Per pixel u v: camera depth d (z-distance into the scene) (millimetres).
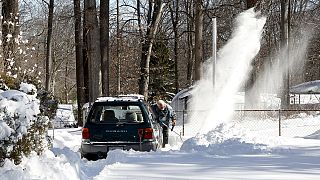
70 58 95875
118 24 45844
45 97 14172
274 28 70062
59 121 44000
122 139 16906
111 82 61125
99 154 16844
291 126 33281
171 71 67688
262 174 11773
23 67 22266
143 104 17719
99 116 17328
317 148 16547
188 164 13406
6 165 10016
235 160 14109
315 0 67250
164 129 22094
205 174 11812
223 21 49656
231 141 17219
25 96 11227
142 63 41031
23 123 10719
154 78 64500
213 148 16516
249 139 17922
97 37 33094
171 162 13773
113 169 12609
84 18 34594
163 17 56375
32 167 10344
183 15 65875
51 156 12820
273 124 34281
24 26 45406
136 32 44688
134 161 13992
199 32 42562
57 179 10188
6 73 15602
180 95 42656
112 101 17453
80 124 43312
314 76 90312
